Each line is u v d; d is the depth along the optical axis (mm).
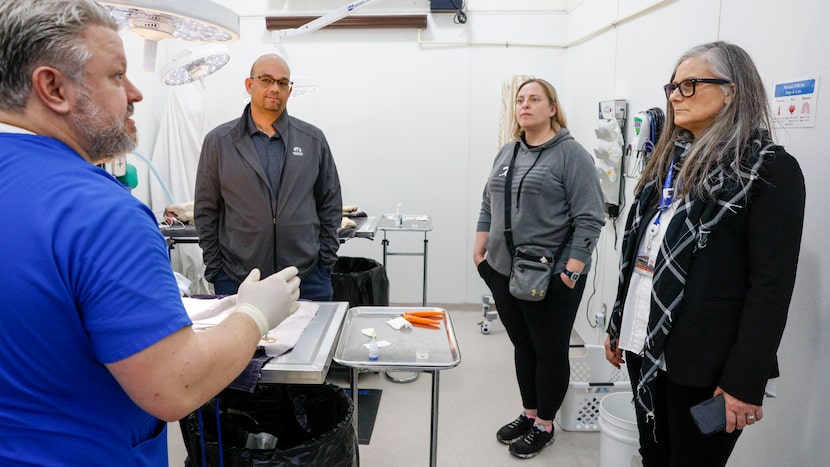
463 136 4168
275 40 3049
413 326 1604
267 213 2146
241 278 2182
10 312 674
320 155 2301
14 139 711
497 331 3854
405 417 2656
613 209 2945
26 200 682
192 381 746
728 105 1280
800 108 1576
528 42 4043
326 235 2383
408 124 4156
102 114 757
